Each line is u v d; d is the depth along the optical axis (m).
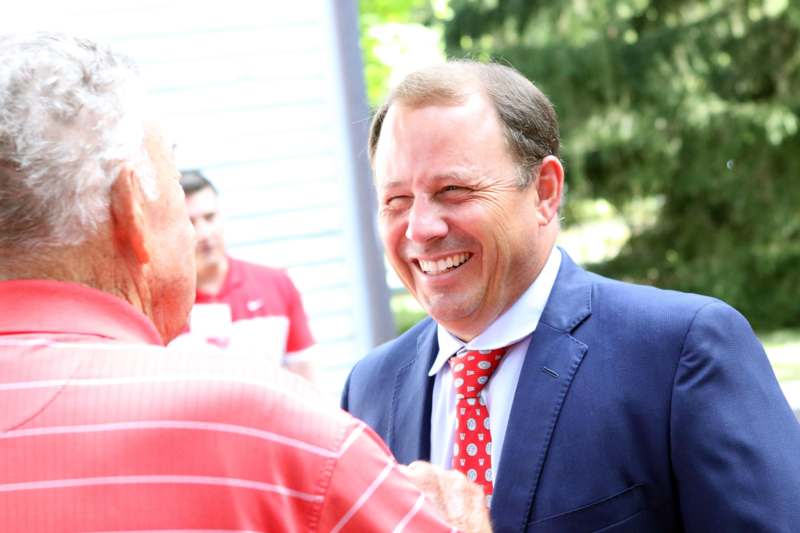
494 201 2.04
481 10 14.92
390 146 2.07
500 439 2.11
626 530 1.97
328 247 6.01
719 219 14.75
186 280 1.58
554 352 2.09
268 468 1.35
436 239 2.04
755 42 14.13
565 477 2.00
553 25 14.66
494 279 2.08
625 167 14.37
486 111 2.05
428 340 2.31
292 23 5.95
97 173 1.42
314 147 6.00
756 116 13.89
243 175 5.90
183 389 1.36
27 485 1.30
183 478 1.32
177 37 5.80
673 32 14.13
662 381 1.99
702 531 1.94
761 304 14.55
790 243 14.48
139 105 1.50
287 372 1.46
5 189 1.38
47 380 1.36
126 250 1.48
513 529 2.00
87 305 1.43
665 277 14.85
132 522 1.29
